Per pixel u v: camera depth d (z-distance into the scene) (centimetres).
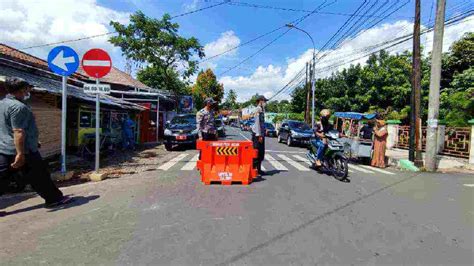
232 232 414
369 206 555
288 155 1385
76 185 684
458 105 1603
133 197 582
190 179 759
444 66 2238
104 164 1007
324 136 850
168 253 351
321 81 3744
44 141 899
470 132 1262
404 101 2581
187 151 1449
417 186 756
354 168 1061
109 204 535
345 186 721
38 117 867
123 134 1480
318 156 863
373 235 416
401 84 2606
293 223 454
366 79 2800
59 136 998
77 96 1050
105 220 456
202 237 396
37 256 342
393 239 404
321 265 328
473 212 538
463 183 826
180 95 3241
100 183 707
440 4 1055
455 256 358
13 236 397
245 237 398
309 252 359
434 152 1088
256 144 824
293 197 603
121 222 448
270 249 365
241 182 724
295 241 389
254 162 821
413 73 1162
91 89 741
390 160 1277
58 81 1291
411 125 1166
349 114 1385
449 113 1652
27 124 481
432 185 778
